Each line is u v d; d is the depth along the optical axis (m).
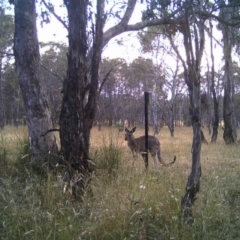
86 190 5.15
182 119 46.25
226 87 17.17
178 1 5.35
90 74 5.83
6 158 7.30
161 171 6.44
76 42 5.54
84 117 5.71
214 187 5.86
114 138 9.84
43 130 7.32
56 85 26.78
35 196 4.91
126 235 4.17
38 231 4.10
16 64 7.57
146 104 7.74
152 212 4.55
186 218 4.50
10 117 33.41
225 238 4.35
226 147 14.10
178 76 34.06
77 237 3.99
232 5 5.48
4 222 4.34
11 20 22.92
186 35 4.57
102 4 5.63
